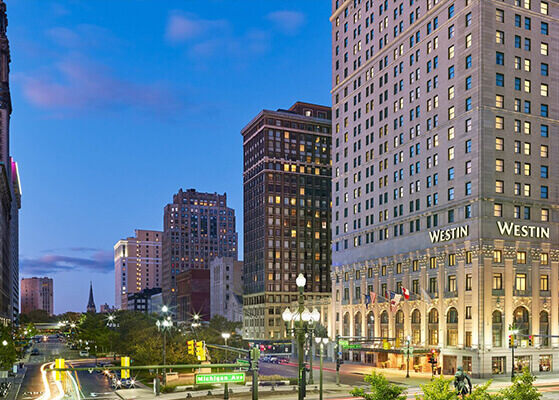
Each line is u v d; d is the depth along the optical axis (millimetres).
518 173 89688
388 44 113375
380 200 114000
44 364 132625
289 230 180375
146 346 87250
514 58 91312
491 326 84188
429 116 99750
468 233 87812
